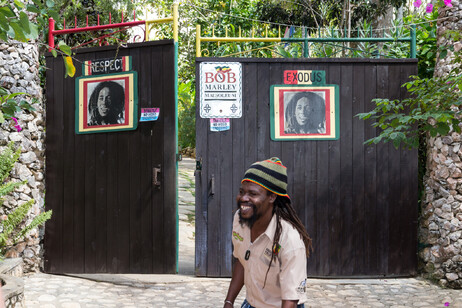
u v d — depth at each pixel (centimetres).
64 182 646
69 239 642
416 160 635
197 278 615
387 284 604
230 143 623
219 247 621
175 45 614
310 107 628
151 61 619
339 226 627
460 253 591
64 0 777
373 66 633
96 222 636
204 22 1205
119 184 629
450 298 554
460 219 595
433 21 684
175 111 612
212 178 616
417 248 634
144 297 545
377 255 629
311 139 628
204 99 621
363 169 631
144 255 621
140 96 622
